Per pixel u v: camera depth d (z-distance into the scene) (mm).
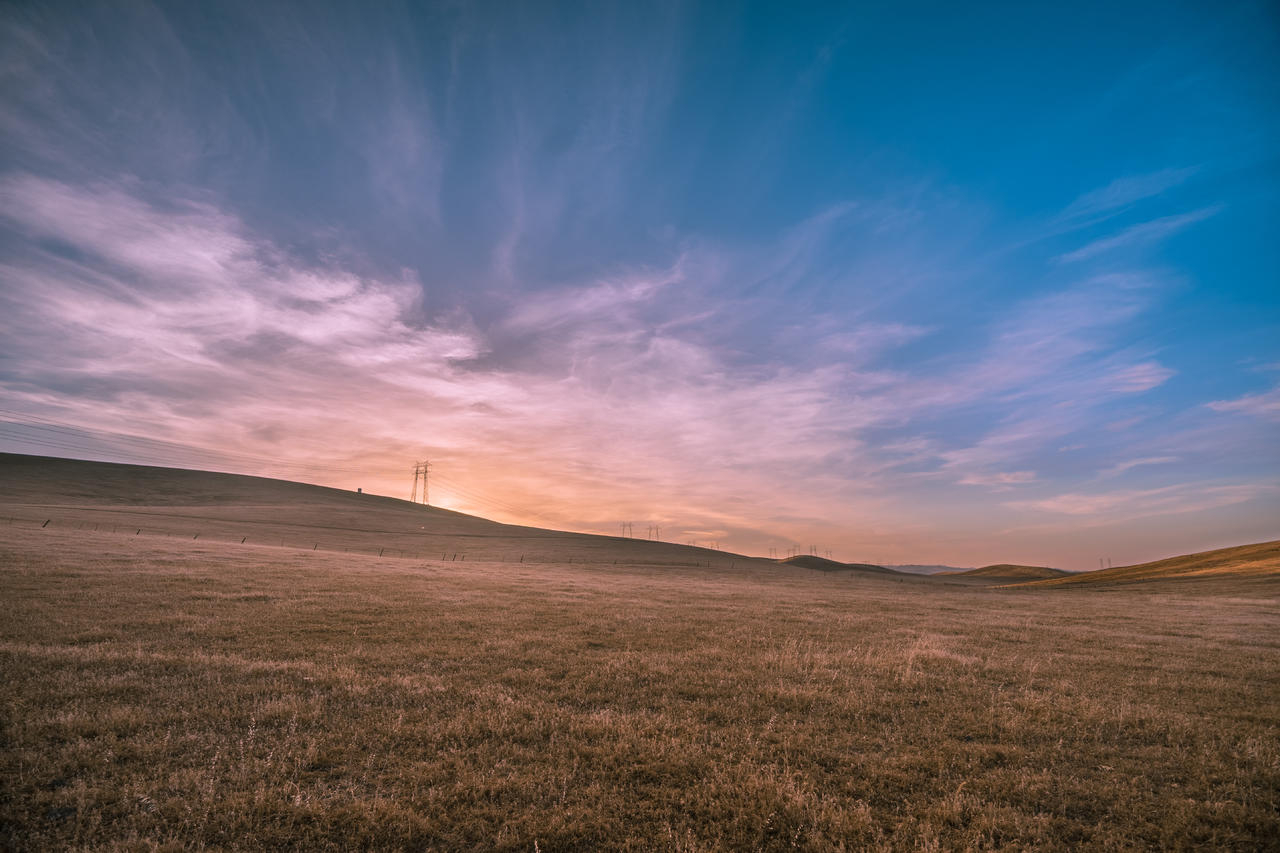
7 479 102688
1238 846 6027
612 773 7359
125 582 21750
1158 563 74312
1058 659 15789
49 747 7297
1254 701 11633
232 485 130500
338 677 11070
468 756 7699
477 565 51969
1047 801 6918
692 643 16750
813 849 5668
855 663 14539
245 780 6648
